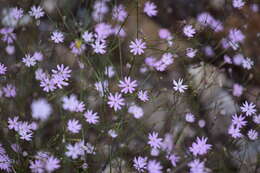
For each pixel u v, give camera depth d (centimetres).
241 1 67
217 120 62
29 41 64
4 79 59
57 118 59
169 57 61
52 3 69
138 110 57
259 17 72
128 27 69
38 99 58
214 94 64
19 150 55
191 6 74
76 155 53
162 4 74
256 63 70
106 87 56
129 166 56
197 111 61
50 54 62
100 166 56
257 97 64
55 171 55
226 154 57
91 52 62
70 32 62
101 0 65
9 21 63
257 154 58
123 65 64
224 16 71
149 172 54
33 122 56
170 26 73
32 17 64
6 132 56
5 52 62
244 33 72
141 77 62
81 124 55
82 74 59
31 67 60
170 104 61
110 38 64
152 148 56
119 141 56
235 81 69
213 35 69
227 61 65
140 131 58
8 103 58
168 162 57
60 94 57
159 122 60
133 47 60
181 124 60
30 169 55
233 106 64
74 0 71
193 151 56
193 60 67
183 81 62
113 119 57
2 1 67
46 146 56
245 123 59
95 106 58
